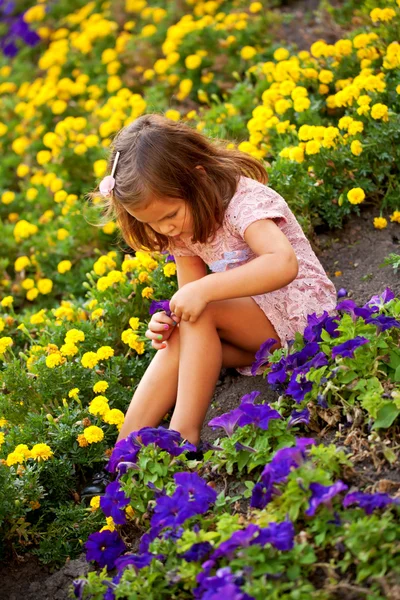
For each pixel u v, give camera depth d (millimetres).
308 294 2445
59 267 3529
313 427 2152
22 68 5891
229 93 4414
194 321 2227
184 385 2254
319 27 4496
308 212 3092
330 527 1767
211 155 2402
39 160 4258
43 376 2654
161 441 2100
